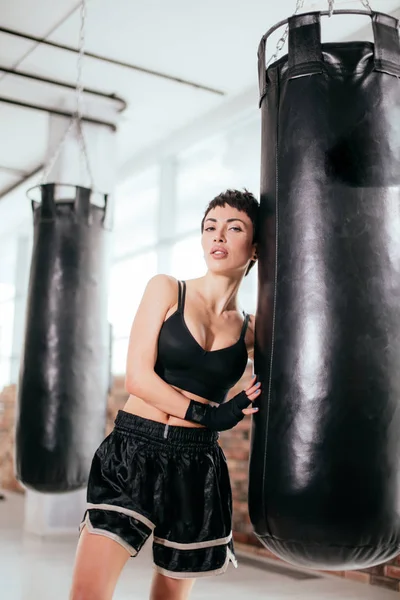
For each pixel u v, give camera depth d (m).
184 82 5.70
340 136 1.92
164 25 4.87
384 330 1.86
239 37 5.00
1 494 8.83
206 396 2.19
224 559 2.17
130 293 8.41
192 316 2.17
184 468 2.13
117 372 8.40
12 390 9.95
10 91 5.89
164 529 2.10
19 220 9.62
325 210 1.89
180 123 6.46
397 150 1.97
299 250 1.91
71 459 3.84
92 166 6.21
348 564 1.86
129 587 4.36
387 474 1.82
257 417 1.98
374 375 1.83
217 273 2.22
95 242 4.09
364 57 1.97
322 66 1.96
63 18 4.81
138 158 7.24
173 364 2.15
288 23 2.04
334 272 1.86
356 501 1.78
